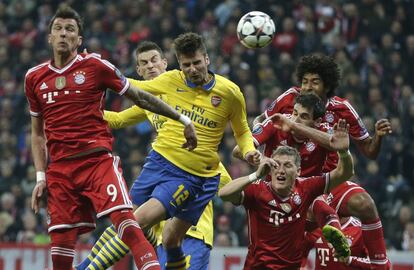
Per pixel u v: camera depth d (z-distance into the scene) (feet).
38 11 222.07
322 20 196.34
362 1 199.62
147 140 181.27
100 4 219.82
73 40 80.18
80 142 79.56
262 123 94.17
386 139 175.22
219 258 146.51
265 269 92.12
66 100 79.82
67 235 80.12
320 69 93.45
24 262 154.61
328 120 94.79
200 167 86.63
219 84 86.22
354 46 194.90
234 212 164.76
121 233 78.64
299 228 91.71
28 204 176.45
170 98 86.53
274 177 90.27
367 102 181.98
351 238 101.24
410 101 181.27
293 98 94.79
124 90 80.07
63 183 79.87
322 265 101.50
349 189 98.07
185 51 84.17
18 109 198.59
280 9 197.36
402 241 159.94
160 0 212.64
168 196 85.35
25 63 207.41
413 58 192.34
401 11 199.52
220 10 203.31
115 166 80.12
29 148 189.67
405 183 171.01
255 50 191.11
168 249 88.79
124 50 200.03
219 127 86.94
